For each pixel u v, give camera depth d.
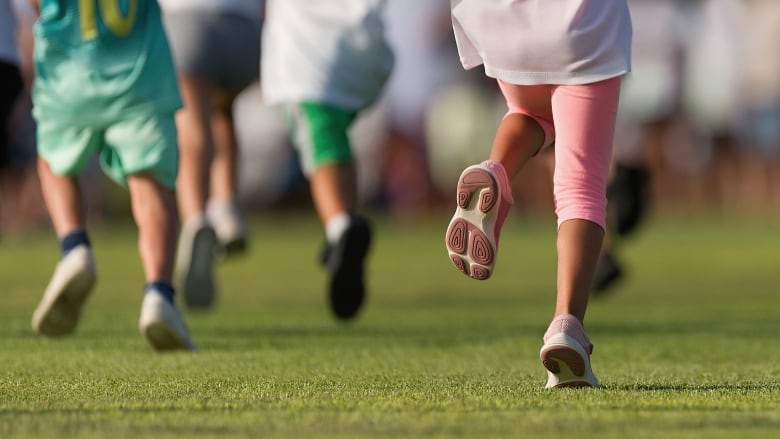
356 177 17.81
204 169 18.27
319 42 17.86
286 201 65.94
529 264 35.06
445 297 24.61
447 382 11.16
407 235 54.66
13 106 19.53
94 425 8.43
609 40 10.54
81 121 13.70
